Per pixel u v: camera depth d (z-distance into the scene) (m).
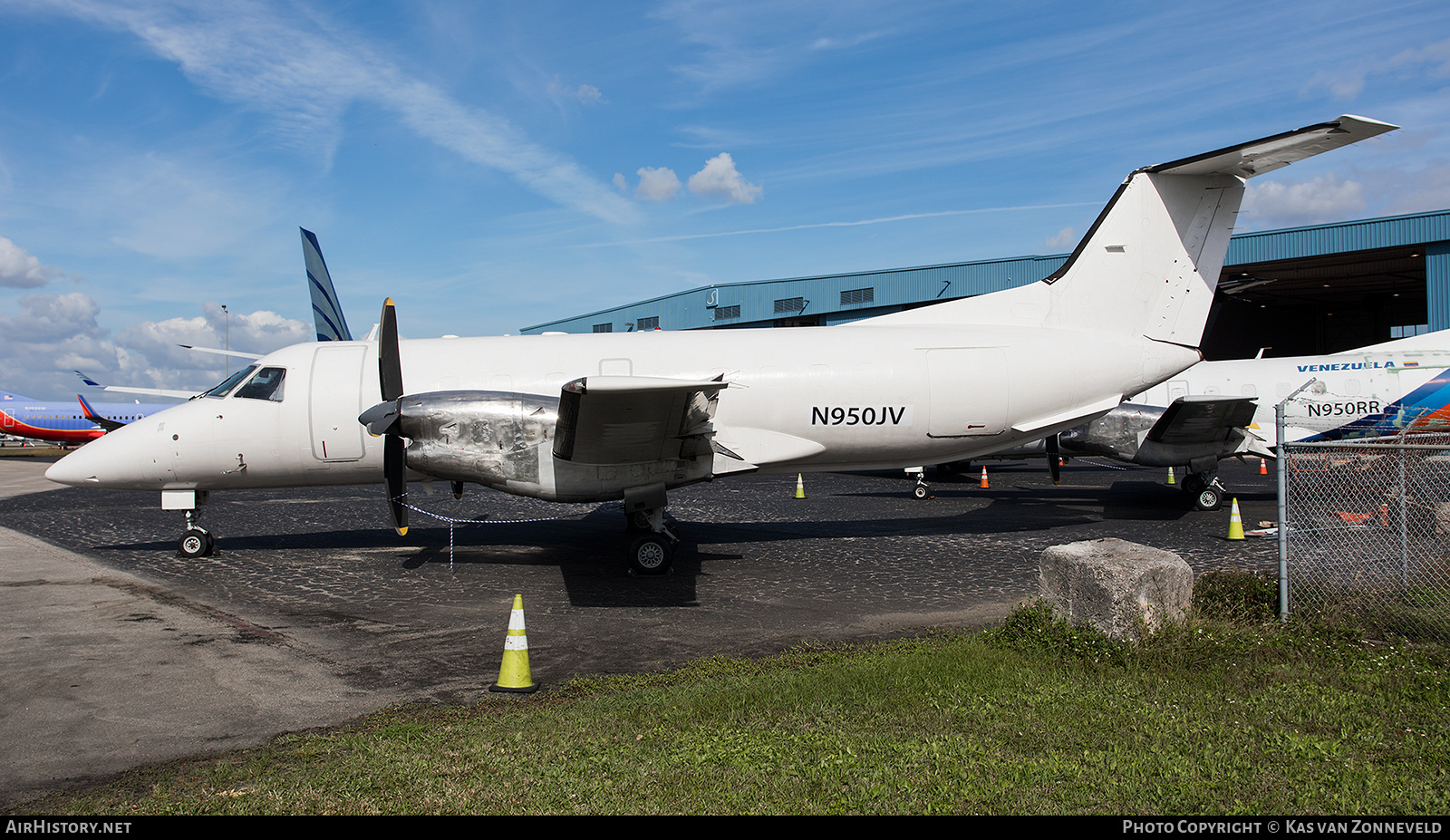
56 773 4.21
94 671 6.06
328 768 4.18
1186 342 11.95
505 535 13.09
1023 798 3.73
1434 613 6.42
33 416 43.25
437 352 11.53
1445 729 4.44
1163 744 4.33
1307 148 10.54
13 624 7.53
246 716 5.12
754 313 42.75
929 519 14.76
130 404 42.78
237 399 11.26
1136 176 11.81
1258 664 5.56
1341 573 7.75
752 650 6.70
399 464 10.21
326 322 27.86
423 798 3.78
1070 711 4.82
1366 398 18.12
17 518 15.74
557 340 11.66
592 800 3.75
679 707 5.00
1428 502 8.47
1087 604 6.09
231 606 8.30
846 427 11.13
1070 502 17.20
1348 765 4.02
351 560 10.94
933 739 4.43
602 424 9.03
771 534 13.07
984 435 11.47
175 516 16.06
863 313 39.38
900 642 6.59
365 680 5.91
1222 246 11.88
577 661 6.40
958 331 11.66
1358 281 36.84
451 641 7.01
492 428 9.84
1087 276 11.96
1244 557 10.46
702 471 10.09
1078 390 11.54
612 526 14.05
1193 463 15.35
